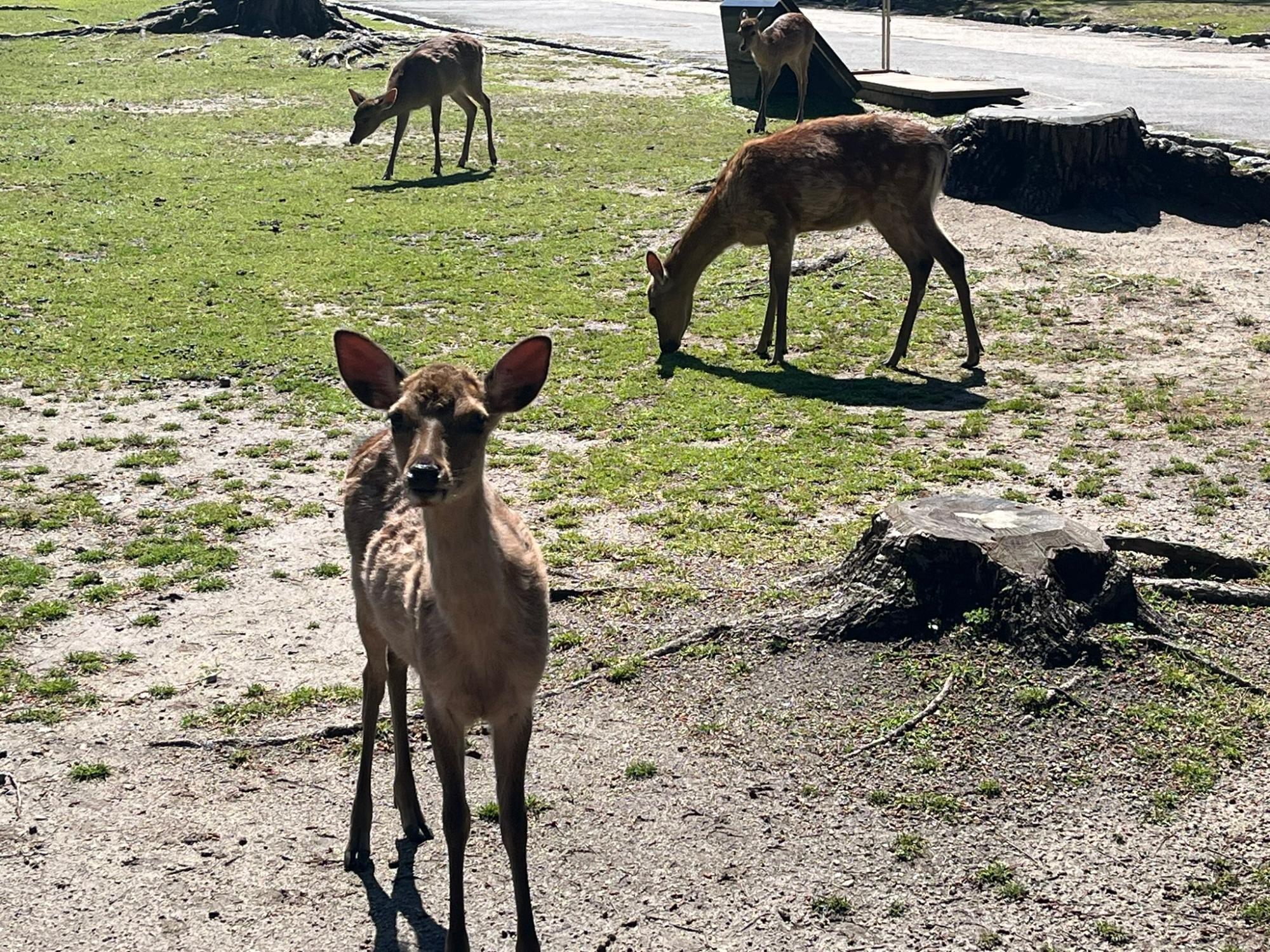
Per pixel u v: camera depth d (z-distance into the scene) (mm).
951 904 3041
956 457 5207
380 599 3029
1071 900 3041
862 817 3355
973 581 3887
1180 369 6023
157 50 14930
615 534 4715
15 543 4715
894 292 7113
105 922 3041
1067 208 8016
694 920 3008
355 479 3303
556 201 8898
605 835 3322
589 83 12938
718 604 4246
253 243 8055
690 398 5852
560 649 4074
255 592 4445
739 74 11688
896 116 6211
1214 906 3006
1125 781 3441
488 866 3229
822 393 5879
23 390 5945
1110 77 11438
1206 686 3713
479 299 7129
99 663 4059
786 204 6121
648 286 6398
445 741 2814
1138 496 4848
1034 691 3670
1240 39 13664
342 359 2914
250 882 3188
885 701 3727
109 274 7473
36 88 12859
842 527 4672
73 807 3488
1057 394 5797
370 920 3047
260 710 3842
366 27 16719
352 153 10352
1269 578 4203
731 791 3475
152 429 5594
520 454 5359
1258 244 7504
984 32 15469
